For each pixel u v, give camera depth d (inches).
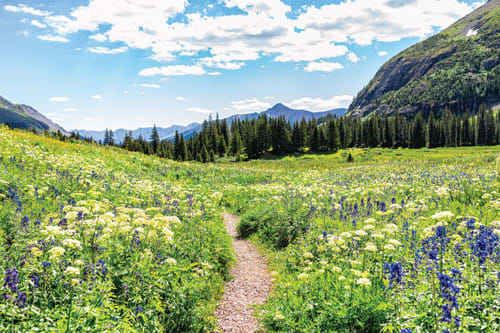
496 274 199.3
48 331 142.8
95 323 158.1
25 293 158.2
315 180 1175.6
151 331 183.0
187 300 226.4
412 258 268.8
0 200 365.7
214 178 1273.4
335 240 297.6
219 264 351.3
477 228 282.4
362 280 207.6
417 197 565.9
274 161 3474.4
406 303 197.0
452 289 147.2
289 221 470.9
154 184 762.8
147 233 256.7
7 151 693.3
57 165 678.5
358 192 726.5
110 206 393.1
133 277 211.3
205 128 4862.2
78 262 190.9
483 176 683.4
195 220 418.3
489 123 4948.3
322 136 4419.3
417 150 4293.8
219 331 238.4
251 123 4820.4
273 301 265.4
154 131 4311.0
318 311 218.5
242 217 599.2
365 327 196.5
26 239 231.6
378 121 5378.9
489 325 159.9
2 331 135.3
